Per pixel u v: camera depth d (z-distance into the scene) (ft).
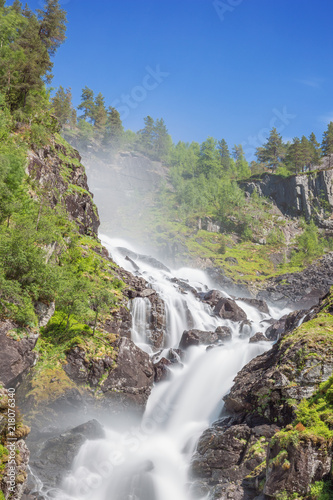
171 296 192.95
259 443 88.28
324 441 69.87
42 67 222.48
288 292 342.85
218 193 536.83
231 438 93.91
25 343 105.60
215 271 371.97
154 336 168.25
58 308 142.72
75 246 175.11
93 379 124.47
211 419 122.62
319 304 127.24
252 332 188.24
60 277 129.39
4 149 163.73
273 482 69.36
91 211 233.35
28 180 170.91
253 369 112.57
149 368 136.98
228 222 488.02
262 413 96.37
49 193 185.47
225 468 89.30
